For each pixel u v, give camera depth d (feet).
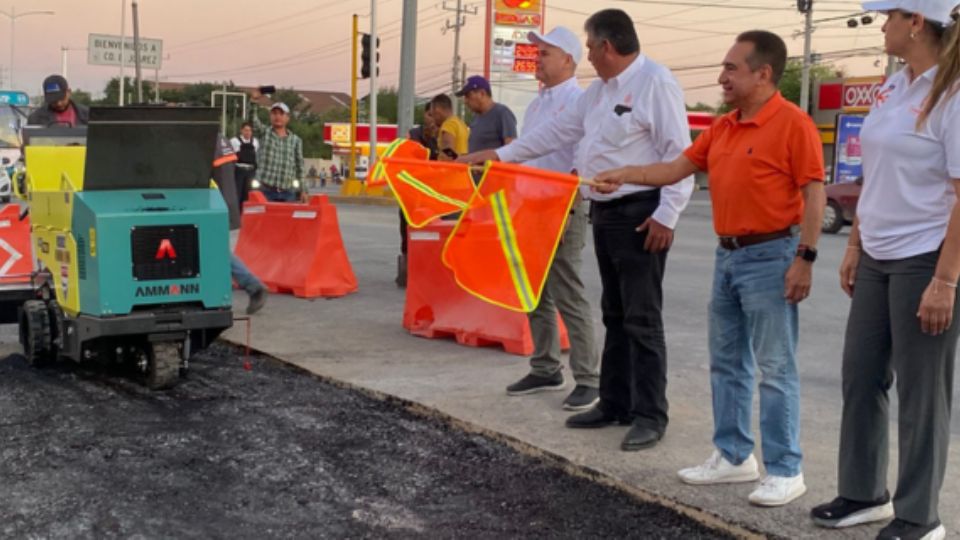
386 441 17.83
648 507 14.65
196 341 22.43
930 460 12.35
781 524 13.46
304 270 33.17
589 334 19.07
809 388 22.02
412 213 18.30
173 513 14.49
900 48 12.14
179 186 21.31
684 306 33.17
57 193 21.54
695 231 66.59
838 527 13.28
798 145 13.48
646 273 16.52
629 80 16.44
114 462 16.62
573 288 18.95
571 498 15.10
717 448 15.12
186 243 20.88
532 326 20.31
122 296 20.31
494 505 14.88
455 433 18.25
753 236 13.96
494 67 117.39
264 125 38.93
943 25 11.77
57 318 22.25
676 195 15.90
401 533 13.88
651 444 16.72
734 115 14.25
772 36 13.70
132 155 20.36
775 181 13.66
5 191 58.18
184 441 17.78
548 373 20.30
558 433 17.58
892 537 12.48
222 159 28.66
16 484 15.56
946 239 11.65
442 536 13.79
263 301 29.50
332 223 33.60
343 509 14.73
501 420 18.42
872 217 12.54
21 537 13.57
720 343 14.87
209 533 13.82
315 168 247.70
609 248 16.75
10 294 24.18
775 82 13.79
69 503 14.80
